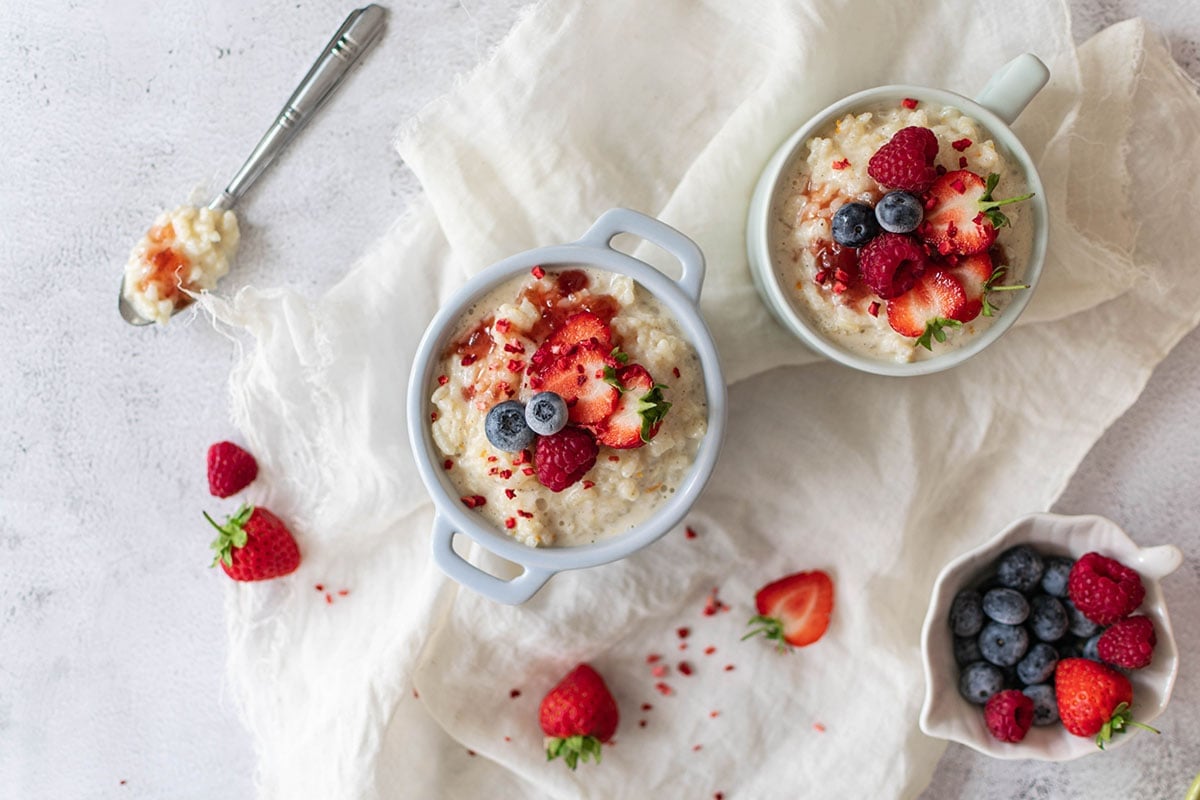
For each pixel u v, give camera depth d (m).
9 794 0.69
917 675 0.64
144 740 0.68
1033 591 0.62
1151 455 0.65
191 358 0.67
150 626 0.68
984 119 0.57
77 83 0.67
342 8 0.66
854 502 0.64
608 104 0.63
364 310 0.64
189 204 0.67
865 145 0.56
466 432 0.56
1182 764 0.65
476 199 0.62
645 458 0.55
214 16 0.66
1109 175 0.62
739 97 0.63
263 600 0.66
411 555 0.66
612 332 0.55
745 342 0.62
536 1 0.65
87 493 0.68
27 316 0.68
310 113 0.65
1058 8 0.61
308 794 0.65
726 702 0.66
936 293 0.55
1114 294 0.62
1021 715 0.60
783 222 0.58
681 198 0.61
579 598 0.64
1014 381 0.63
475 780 0.66
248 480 0.66
